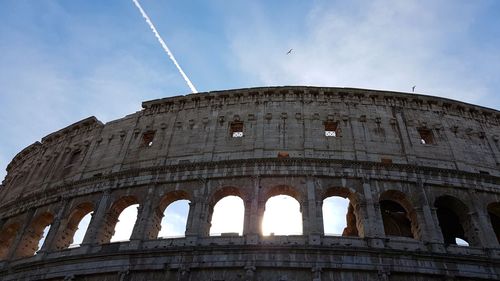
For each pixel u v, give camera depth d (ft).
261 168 154.71
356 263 125.49
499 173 168.35
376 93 185.16
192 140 175.94
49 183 191.72
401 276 125.08
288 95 185.78
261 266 126.21
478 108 190.90
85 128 213.05
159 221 156.87
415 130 175.22
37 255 151.74
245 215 142.82
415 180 152.25
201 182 155.12
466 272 126.62
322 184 149.79
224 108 186.70
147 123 193.16
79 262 139.95
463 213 152.25
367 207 142.61
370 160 159.43
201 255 130.93
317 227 136.36
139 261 133.80
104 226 155.74
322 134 169.37
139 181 162.71
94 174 179.42
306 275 124.57
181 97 195.00
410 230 171.73
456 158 166.71
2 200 210.79
